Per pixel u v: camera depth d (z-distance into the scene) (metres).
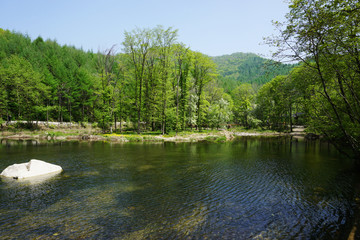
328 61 10.91
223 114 54.25
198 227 7.36
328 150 26.14
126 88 56.19
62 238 6.57
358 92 13.38
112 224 7.49
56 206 8.96
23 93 46.56
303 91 14.78
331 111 16.38
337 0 8.74
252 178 13.51
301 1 9.54
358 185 12.07
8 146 26.53
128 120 55.56
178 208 8.92
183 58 42.00
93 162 17.73
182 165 17.03
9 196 9.98
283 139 41.31
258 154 22.83
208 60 45.12
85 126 55.59
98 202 9.43
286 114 54.94
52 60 68.56
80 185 11.75
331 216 8.32
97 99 53.50
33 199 9.68
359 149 14.61
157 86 40.72
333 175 14.23
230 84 136.00
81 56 91.12
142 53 40.28
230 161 18.84
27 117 47.97
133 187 11.53
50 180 12.59
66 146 27.22
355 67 11.26
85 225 7.40
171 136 38.69
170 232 7.00
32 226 7.30
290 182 12.66
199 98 48.31
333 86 13.23
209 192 10.91
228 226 7.45
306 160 19.50
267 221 7.88
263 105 60.34
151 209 8.78
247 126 63.44
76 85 59.09
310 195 10.56
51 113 57.81
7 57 65.81
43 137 37.31
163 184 12.12
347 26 9.34
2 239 6.46
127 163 17.48
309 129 20.67
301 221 7.91
